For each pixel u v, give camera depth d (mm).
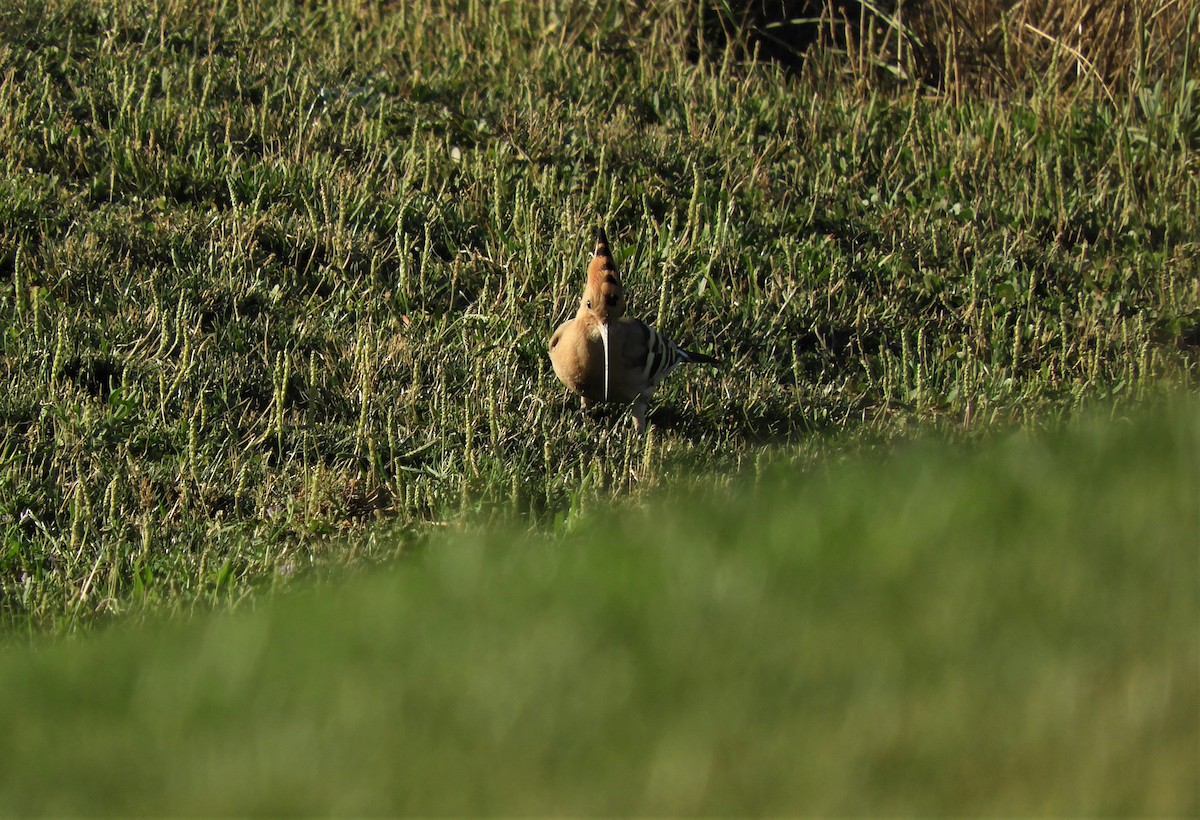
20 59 40625
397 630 14703
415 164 38438
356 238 34656
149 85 39719
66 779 12711
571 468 26750
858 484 17641
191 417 27375
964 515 15461
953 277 37906
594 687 12789
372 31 47969
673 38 50500
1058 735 11352
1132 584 13680
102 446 26625
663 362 28266
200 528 24750
